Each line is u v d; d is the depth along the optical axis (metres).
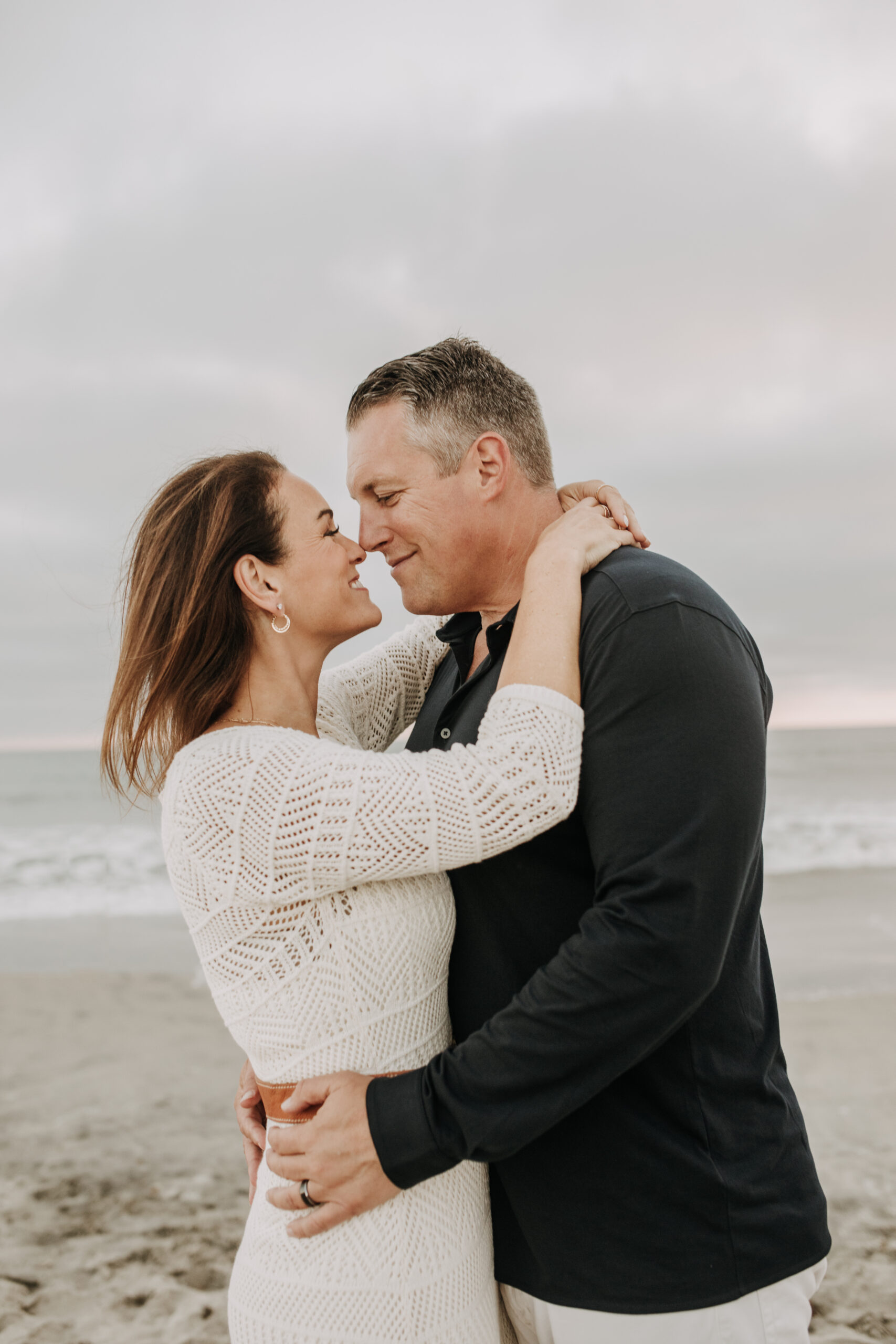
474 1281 1.32
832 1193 3.82
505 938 1.40
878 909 10.55
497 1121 1.17
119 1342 2.80
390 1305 1.24
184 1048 5.88
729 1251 1.26
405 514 1.63
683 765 1.19
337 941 1.29
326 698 1.86
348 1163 1.21
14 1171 4.05
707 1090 1.30
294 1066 1.31
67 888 12.66
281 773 1.26
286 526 1.48
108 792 1.47
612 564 1.39
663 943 1.14
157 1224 3.56
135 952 9.09
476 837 1.22
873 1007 6.65
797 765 37.25
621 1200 1.28
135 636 1.46
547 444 1.75
